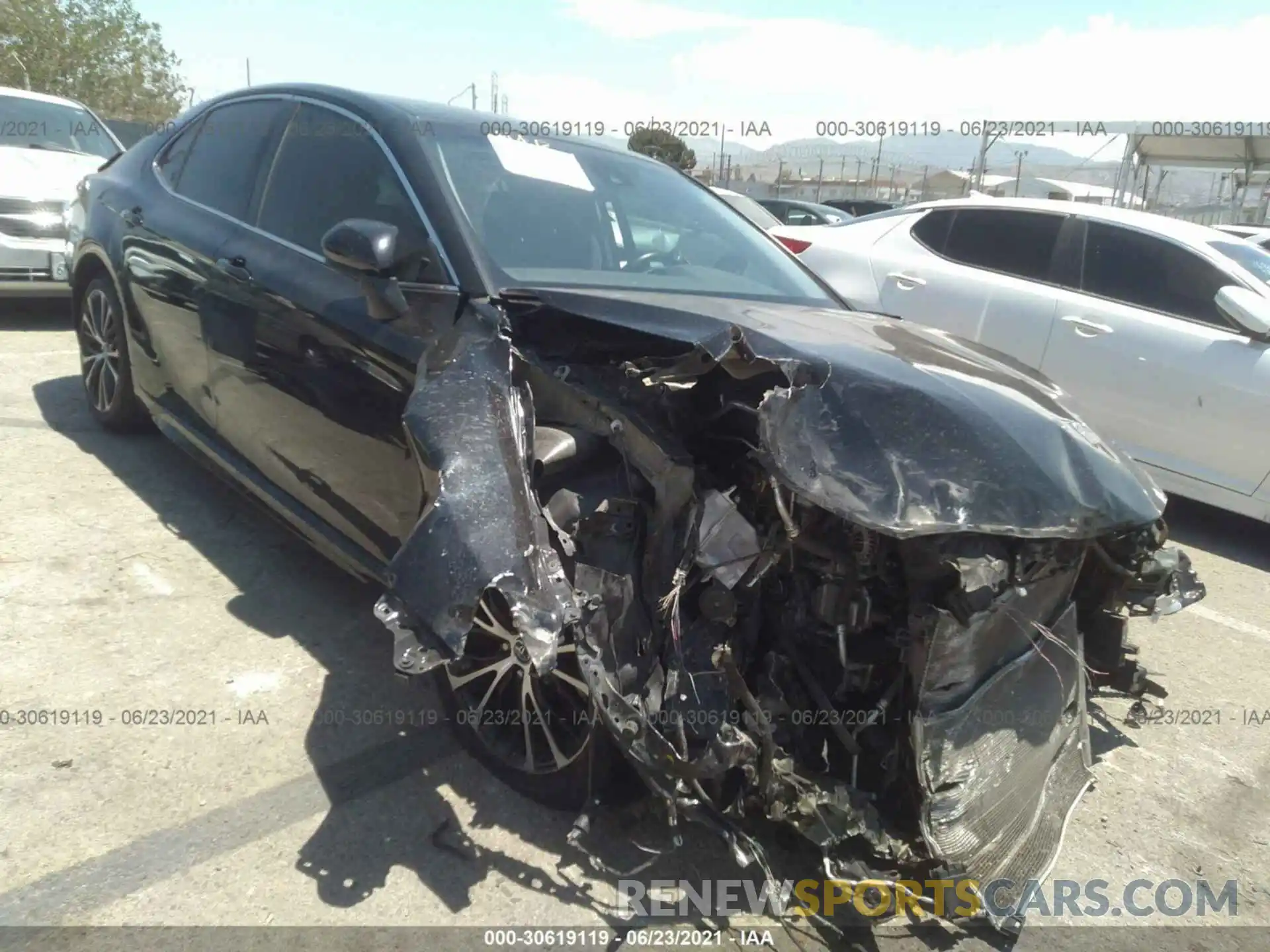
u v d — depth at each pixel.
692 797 2.15
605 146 4.01
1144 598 3.10
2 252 6.88
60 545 3.78
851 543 2.28
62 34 29.84
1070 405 2.99
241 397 3.59
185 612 3.43
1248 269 5.58
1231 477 5.37
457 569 2.06
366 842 2.46
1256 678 3.96
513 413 2.40
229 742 2.78
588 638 2.15
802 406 2.27
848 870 2.18
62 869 2.25
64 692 2.91
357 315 3.01
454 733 2.78
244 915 2.19
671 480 2.31
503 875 2.40
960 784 2.34
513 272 2.94
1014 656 2.59
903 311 6.58
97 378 5.01
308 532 3.38
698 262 3.59
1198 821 3.00
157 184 4.53
